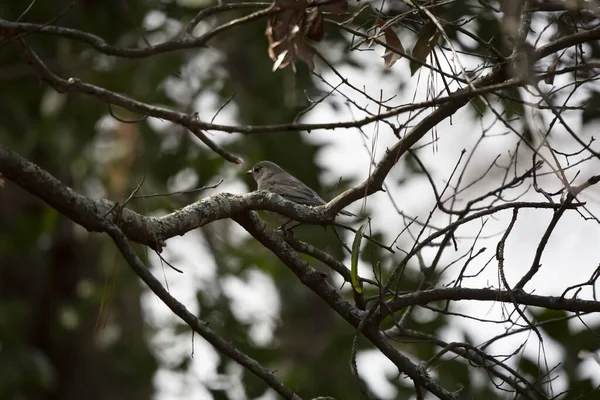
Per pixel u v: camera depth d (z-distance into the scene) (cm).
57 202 599
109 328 1647
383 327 1249
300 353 1706
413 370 748
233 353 673
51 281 1812
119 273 1485
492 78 716
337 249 1403
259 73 1515
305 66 1277
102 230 618
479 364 789
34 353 1566
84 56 1516
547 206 695
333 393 1397
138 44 1455
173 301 652
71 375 1758
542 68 789
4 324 1586
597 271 714
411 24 884
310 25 733
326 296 774
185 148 1513
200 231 1579
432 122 718
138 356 1562
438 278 742
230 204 745
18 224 1638
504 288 738
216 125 735
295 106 1404
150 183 1510
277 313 1706
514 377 812
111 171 1490
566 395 887
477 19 982
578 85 686
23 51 777
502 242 702
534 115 634
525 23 701
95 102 1502
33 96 1573
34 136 1535
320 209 761
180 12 1461
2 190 1739
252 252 1595
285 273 1579
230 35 1526
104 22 1488
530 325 682
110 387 1761
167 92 1502
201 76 1549
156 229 681
